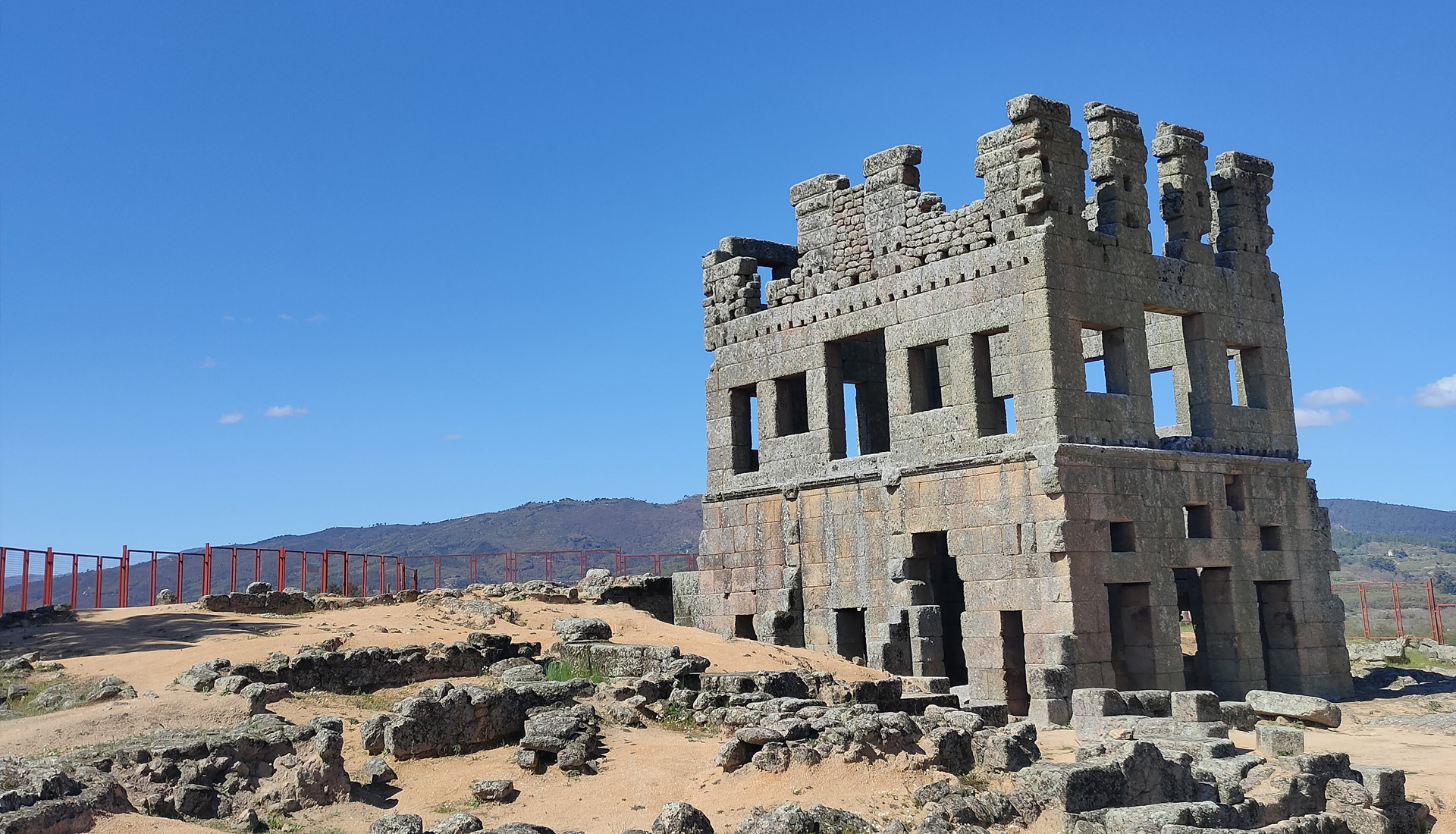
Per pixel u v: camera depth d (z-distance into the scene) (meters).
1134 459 37.12
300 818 19.36
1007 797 20.34
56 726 21.61
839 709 23.12
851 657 41.19
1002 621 36.59
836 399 42.81
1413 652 54.09
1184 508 38.47
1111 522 36.78
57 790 17.53
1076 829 19.75
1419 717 35.16
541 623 36.00
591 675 29.02
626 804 20.14
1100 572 35.62
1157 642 36.75
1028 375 36.47
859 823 18.73
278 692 24.12
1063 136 37.66
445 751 22.47
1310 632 41.69
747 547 44.75
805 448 43.03
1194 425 40.75
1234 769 23.50
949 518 38.12
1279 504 41.59
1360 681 45.47
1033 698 33.28
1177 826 19.11
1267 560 40.78
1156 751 21.89
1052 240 36.56
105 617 33.53
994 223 37.75
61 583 100.06
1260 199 43.72
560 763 21.64
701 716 25.77
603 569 47.88
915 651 38.34
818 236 43.59
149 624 31.86
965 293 38.31
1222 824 20.31
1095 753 22.31
